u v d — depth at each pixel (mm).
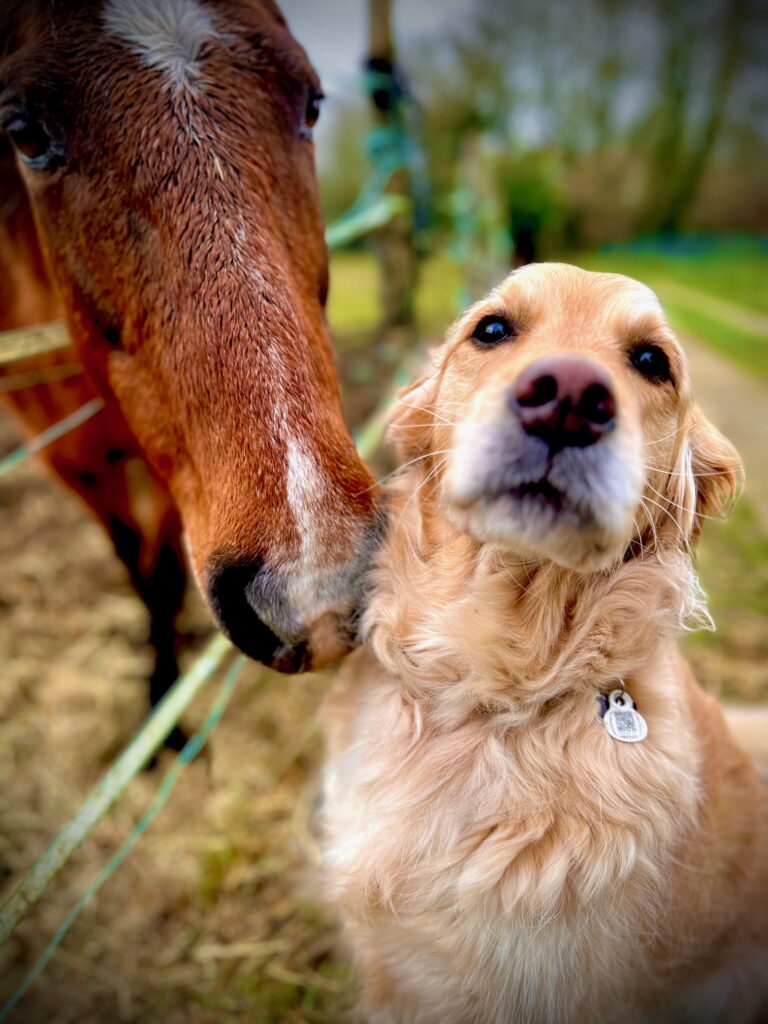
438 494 435
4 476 1271
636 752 401
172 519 739
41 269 594
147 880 672
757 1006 558
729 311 2691
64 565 1055
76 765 776
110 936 635
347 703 488
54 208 441
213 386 395
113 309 441
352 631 419
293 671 424
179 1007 589
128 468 736
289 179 451
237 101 417
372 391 1519
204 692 848
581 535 316
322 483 387
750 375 1926
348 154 4039
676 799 402
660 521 432
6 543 1093
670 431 403
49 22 422
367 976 494
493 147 2756
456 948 406
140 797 741
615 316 371
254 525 383
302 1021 578
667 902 415
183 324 402
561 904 389
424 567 442
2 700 838
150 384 446
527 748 409
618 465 311
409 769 427
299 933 632
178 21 415
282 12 533
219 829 712
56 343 558
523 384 303
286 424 385
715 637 936
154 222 404
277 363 389
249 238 400
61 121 413
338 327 2119
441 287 2611
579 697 413
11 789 750
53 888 665
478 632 413
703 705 498
